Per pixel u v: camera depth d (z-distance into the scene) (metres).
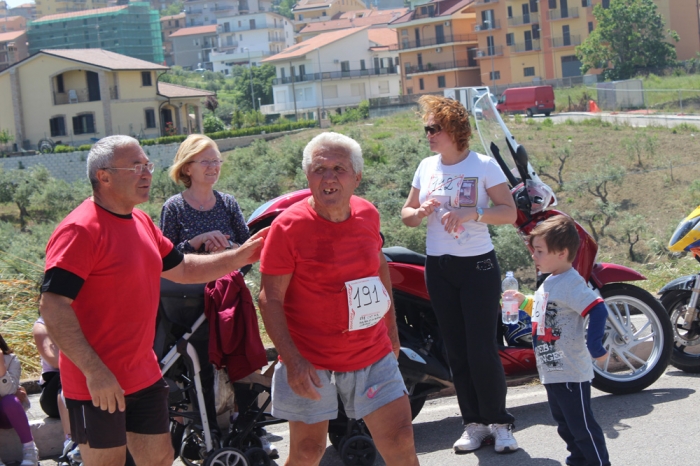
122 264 3.35
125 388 3.42
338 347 3.54
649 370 5.54
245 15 163.62
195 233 4.68
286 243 3.48
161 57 181.00
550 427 5.10
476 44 82.56
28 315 7.43
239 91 123.69
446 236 4.71
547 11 75.69
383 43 100.81
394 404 3.55
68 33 174.75
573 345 4.16
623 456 4.53
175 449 4.45
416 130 46.06
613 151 35.53
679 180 30.27
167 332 4.22
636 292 5.55
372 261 3.59
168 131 66.69
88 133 65.69
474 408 4.78
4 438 4.81
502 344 5.43
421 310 5.23
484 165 4.75
